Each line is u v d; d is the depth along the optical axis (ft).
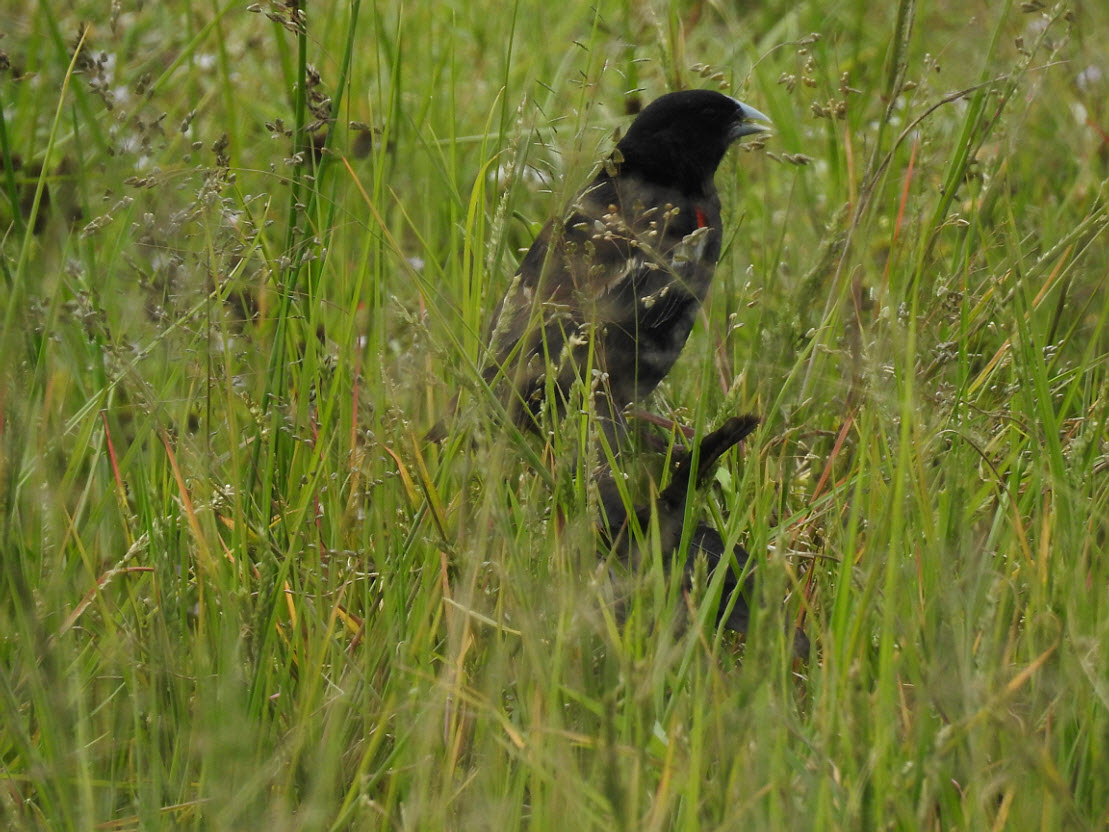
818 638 18.83
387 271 28.94
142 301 22.52
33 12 37.37
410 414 23.76
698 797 15.10
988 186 25.44
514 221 32.22
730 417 21.36
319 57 37.58
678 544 21.04
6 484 19.22
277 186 31.99
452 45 28.66
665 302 27.66
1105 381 22.33
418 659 18.54
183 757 17.74
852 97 36.24
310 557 21.42
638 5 37.65
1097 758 15.57
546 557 18.52
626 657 14.88
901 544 17.70
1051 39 34.71
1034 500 20.71
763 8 44.88
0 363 19.93
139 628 19.42
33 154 31.40
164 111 34.30
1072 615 16.62
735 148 28.32
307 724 17.49
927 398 21.77
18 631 17.89
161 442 22.98
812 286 21.49
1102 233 27.25
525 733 16.72
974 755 14.71
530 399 23.03
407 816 15.49
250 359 25.09
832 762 15.43
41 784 16.55
